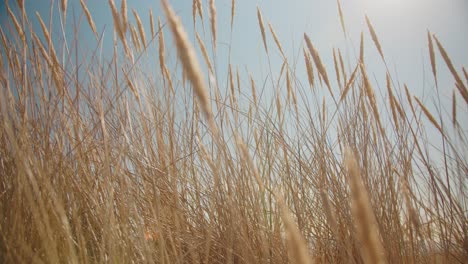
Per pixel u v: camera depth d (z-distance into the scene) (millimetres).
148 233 1157
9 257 866
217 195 1207
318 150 1366
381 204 1213
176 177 1266
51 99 1191
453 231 1243
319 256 1249
